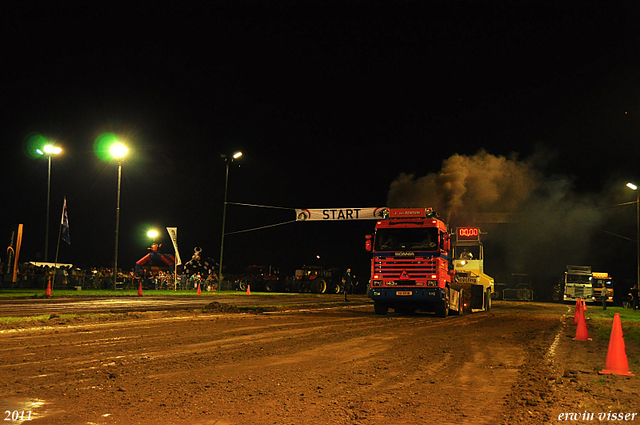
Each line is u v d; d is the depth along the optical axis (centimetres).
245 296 3791
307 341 1326
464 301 2583
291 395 746
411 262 2169
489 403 718
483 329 1761
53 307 2188
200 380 831
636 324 2102
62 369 903
